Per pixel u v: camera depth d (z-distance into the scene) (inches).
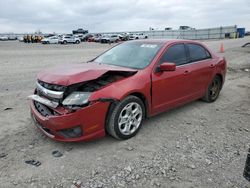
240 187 120.3
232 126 190.7
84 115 141.5
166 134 174.4
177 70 192.5
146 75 170.4
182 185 121.1
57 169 132.0
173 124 191.8
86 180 123.7
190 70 204.8
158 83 176.6
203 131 180.9
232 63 545.6
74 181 122.9
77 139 143.8
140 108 168.7
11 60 625.6
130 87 158.2
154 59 180.2
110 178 125.5
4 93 276.7
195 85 215.5
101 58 208.4
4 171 129.3
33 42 2142.0
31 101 172.4
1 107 226.8
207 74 227.8
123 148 154.0
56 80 146.8
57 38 1905.8
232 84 336.8
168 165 136.8
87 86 149.2
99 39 2169.0
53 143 158.2
